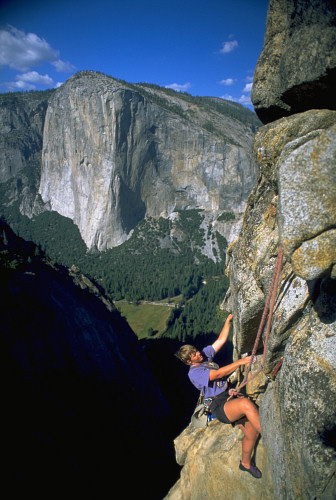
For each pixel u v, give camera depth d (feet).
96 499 90.74
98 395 125.18
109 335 155.33
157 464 129.90
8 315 105.09
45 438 89.71
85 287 189.47
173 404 204.33
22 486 74.43
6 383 92.17
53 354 111.86
